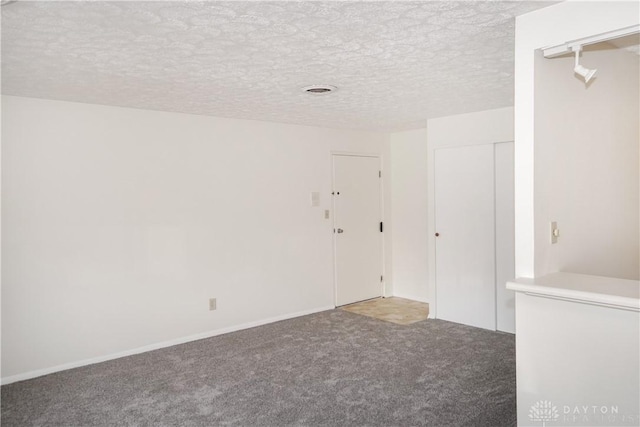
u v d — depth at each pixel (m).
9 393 3.47
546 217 2.38
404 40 2.56
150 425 2.96
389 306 6.05
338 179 6.00
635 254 3.20
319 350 4.34
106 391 3.49
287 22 2.27
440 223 5.34
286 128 5.45
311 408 3.15
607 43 2.84
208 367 3.95
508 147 4.73
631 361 1.96
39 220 3.81
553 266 2.43
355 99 4.10
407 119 5.30
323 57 2.85
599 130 2.82
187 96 3.86
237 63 2.94
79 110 4.01
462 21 2.31
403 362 4.00
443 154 5.27
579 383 2.11
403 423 2.93
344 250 6.09
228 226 4.96
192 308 4.70
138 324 4.35
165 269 4.51
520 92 2.30
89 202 4.05
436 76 3.34
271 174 5.31
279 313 5.41
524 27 2.27
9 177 3.67
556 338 2.17
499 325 4.91
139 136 4.34
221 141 4.90
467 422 2.93
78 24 2.25
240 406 3.21
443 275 5.35
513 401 3.22
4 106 3.66
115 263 4.20
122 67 3.00
